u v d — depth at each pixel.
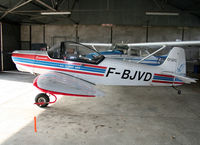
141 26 11.35
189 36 11.46
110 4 11.11
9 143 2.12
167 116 3.22
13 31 10.59
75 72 3.86
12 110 3.30
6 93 4.59
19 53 4.08
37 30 11.48
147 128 2.66
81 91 2.92
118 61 3.96
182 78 3.97
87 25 11.41
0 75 7.86
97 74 3.88
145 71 4.07
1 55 9.55
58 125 2.69
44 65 3.91
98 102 4.05
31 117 2.98
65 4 10.23
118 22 11.27
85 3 11.09
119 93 5.09
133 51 7.98
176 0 9.76
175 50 4.34
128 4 11.07
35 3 8.69
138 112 3.42
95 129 2.58
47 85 2.94
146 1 10.96
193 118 3.14
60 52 3.83
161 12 7.87
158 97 4.71
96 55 3.87
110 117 3.10
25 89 5.09
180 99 4.54
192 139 2.34
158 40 11.45
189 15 11.16
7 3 7.99
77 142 2.19
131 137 2.36
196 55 11.41
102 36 11.47
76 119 2.95
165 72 4.23
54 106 3.62
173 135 2.45
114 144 2.17
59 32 11.49
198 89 5.93
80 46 3.84
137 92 5.28
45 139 2.25
